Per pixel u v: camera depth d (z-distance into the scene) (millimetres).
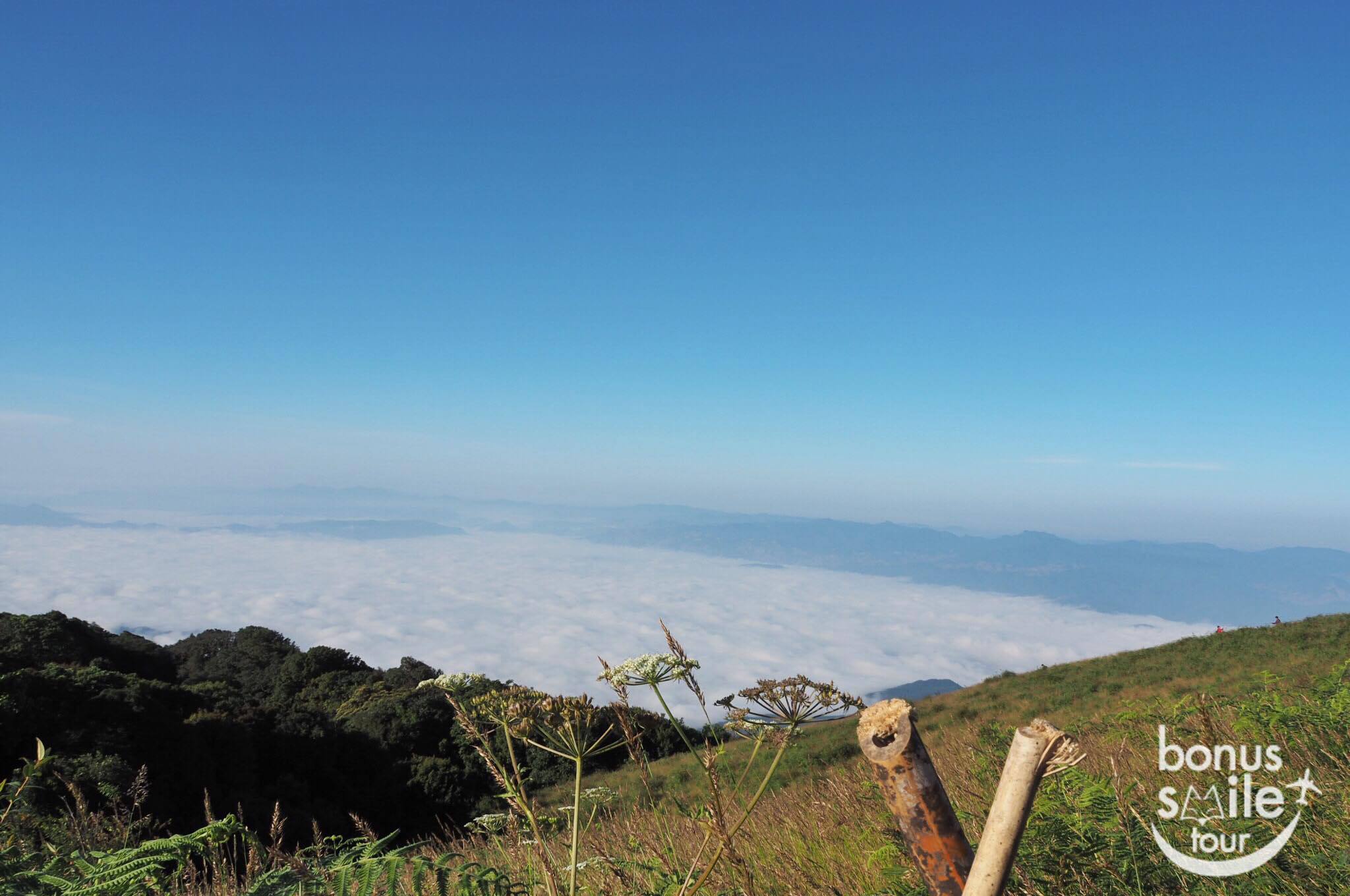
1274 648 25797
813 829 4066
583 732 2129
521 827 2309
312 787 28703
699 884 2084
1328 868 2369
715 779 2031
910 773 872
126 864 1880
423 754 31547
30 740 19062
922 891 2508
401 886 1948
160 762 21844
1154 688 22391
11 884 1948
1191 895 2342
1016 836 769
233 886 2068
